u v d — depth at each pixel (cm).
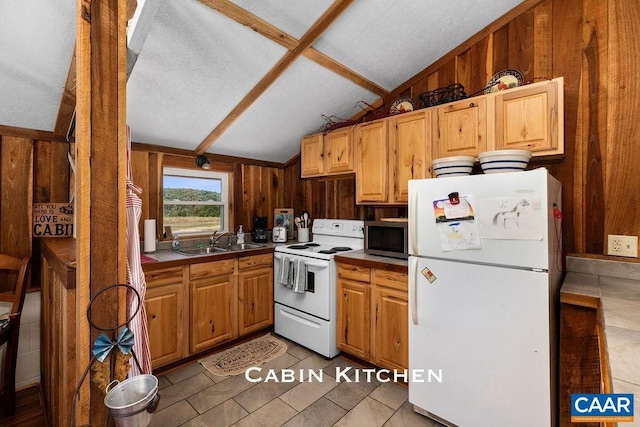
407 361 206
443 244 169
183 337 232
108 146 100
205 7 159
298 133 311
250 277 278
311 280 262
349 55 224
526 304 143
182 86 208
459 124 209
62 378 128
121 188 102
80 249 95
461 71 235
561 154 175
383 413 183
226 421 175
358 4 184
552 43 195
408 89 269
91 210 97
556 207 162
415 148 232
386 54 231
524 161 170
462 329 162
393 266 212
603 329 105
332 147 288
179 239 284
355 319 237
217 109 240
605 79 177
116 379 99
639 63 167
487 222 154
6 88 173
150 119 234
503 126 190
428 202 175
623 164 172
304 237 337
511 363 147
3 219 196
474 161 191
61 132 212
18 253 201
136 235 131
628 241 171
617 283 159
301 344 268
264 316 290
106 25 98
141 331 130
